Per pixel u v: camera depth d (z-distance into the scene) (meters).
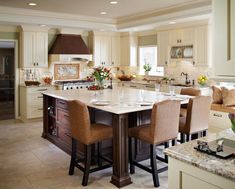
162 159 3.69
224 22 1.27
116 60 8.72
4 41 6.93
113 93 4.90
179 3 5.29
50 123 5.30
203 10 4.98
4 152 4.54
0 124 6.66
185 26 6.64
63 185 3.31
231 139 1.85
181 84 7.11
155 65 8.35
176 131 3.40
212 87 5.82
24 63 6.98
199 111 3.63
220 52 1.30
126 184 3.29
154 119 3.13
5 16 5.68
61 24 6.43
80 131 3.32
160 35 7.38
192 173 1.59
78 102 3.25
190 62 6.65
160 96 4.39
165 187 3.24
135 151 3.96
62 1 5.09
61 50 7.36
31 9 5.85
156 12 6.02
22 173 3.67
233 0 1.23
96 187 3.25
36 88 6.91
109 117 4.13
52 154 4.45
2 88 7.71
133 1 5.11
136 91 5.22
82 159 3.65
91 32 8.15
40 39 7.16
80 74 8.30
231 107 5.23
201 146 1.75
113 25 7.31
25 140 5.26
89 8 5.74
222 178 1.44
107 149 4.02
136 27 6.96
